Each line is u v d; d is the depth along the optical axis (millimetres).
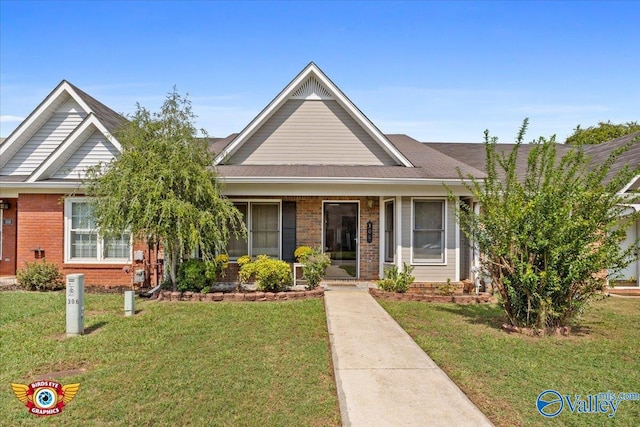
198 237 9656
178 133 10547
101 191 10117
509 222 7422
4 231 14031
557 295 7520
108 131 12383
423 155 15586
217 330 7387
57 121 13844
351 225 13508
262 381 5180
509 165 7957
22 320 8094
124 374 5355
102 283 12312
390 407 4512
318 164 13797
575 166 7375
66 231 12289
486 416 4395
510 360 6039
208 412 4402
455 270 12250
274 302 9914
